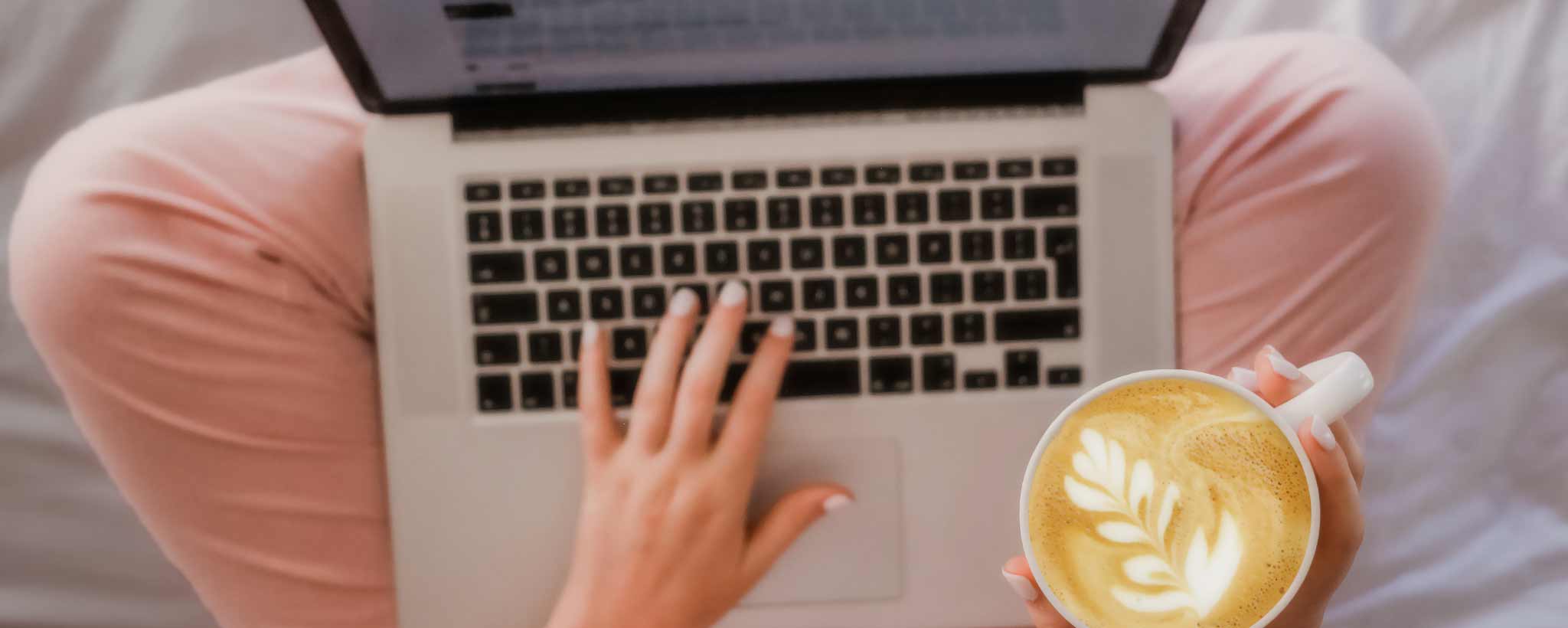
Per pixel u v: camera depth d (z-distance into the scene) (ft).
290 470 2.19
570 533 2.10
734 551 2.02
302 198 2.17
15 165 2.39
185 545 2.18
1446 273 2.40
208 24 2.39
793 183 2.05
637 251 2.06
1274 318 2.18
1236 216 2.19
